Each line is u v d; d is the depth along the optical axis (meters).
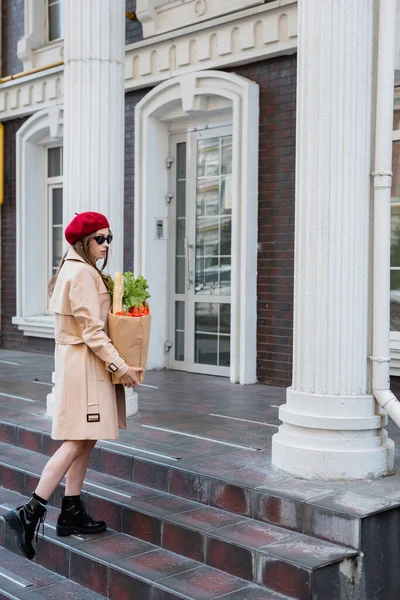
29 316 11.12
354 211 4.43
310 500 4.06
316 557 3.73
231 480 4.44
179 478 4.73
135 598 3.94
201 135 8.81
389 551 3.96
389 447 4.55
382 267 4.50
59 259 11.12
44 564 4.54
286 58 7.82
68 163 6.43
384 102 4.46
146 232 9.11
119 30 6.42
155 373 8.99
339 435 4.45
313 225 4.48
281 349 7.92
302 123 4.51
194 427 5.90
